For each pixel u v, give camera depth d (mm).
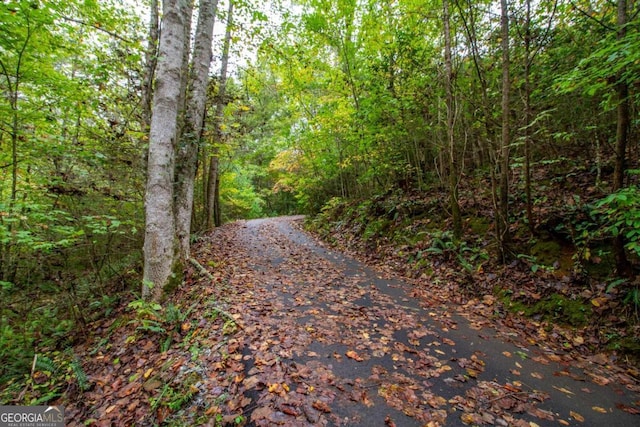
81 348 4121
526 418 2289
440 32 7789
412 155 10227
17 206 4102
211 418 2236
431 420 2230
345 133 9977
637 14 3637
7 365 3902
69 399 2957
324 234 10594
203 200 12344
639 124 5059
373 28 8555
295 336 3434
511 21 5750
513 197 6242
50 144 5016
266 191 23219
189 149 6102
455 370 2906
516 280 4594
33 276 5320
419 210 8039
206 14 6387
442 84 7262
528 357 3176
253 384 2559
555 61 5633
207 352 3098
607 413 2373
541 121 6422
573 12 5008
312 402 2373
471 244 5820
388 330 3719
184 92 6770
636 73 3129
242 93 10547
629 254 4012
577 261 4195
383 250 7543
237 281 5332
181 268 5180
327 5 9258
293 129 14836
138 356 3438
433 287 5320
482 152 9047
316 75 11781
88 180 5711
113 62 5711
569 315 3756
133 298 5168
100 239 6441
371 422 2193
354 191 13555
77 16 5324
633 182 4676
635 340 3160
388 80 8312
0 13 3662
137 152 6254
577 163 6297
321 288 5270
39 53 4902
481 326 3889
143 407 2541
